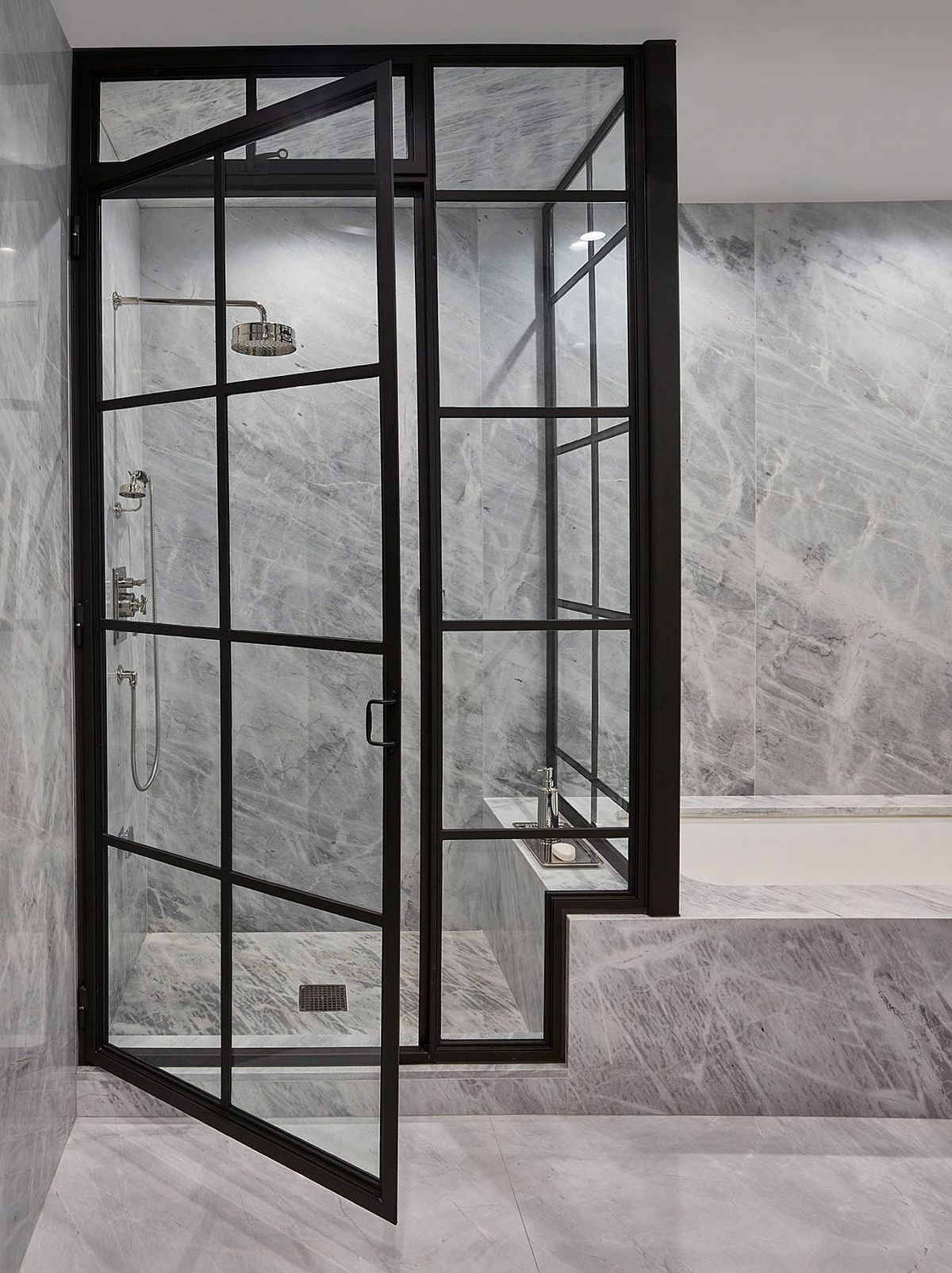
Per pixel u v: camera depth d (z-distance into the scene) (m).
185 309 2.17
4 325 1.79
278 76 2.34
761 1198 2.04
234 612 2.12
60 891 2.19
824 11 2.17
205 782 2.19
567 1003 2.35
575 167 2.34
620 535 2.38
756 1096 2.36
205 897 2.21
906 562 3.42
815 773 3.44
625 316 2.37
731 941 2.33
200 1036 2.21
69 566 2.28
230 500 2.11
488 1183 2.08
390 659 1.92
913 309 3.39
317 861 2.05
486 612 2.35
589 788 2.39
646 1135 2.27
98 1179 2.09
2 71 1.78
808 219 3.37
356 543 1.98
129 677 2.29
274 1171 2.13
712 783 3.43
